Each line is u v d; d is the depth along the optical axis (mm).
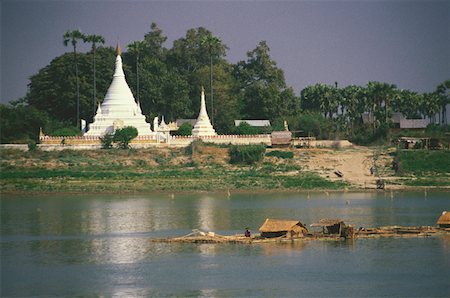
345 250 168625
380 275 149625
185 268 155250
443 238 179500
